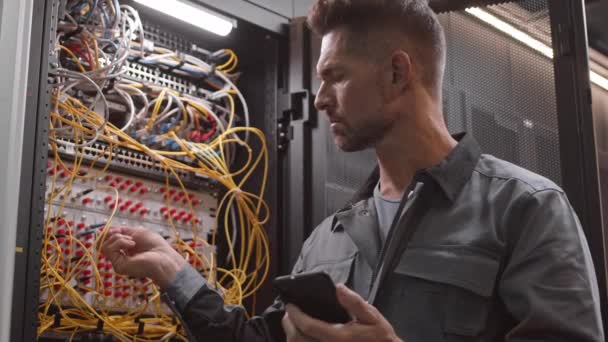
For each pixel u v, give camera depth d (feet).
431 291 4.74
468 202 4.98
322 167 8.02
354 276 5.28
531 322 4.32
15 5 5.82
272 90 8.50
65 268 6.89
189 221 8.04
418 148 5.22
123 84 7.57
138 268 5.67
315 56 8.30
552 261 4.44
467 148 5.26
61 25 6.79
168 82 8.13
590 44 10.45
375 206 5.50
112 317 7.14
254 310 8.05
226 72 8.57
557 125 6.69
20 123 5.67
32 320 5.54
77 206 7.14
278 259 8.08
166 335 7.31
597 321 4.33
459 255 4.74
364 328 3.89
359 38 5.19
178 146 7.93
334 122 5.24
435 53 5.38
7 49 5.73
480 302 4.61
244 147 8.66
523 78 6.99
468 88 7.27
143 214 7.64
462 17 7.46
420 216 5.07
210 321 5.45
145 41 7.84
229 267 8.43
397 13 5.23
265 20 8.29
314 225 7.91
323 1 5.39
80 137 7.13
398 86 5.16
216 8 7.85
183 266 5.74
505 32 7.18
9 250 5.44
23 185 5.67
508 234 4.71
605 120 10.23
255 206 8.38
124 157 7.54
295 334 4.15
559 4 6.87
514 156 6.86
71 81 6.85
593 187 6.44
